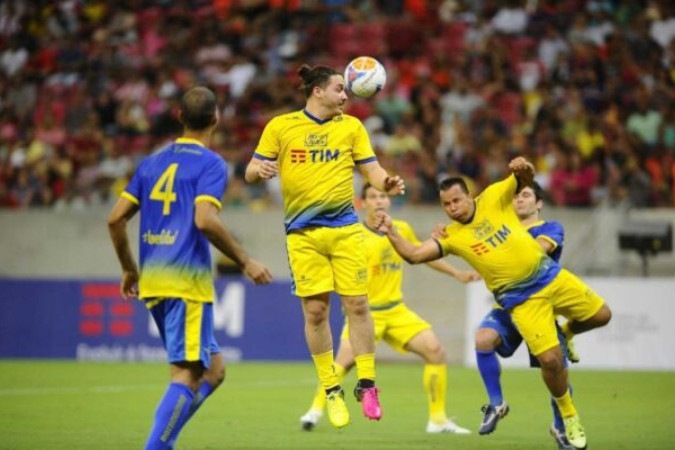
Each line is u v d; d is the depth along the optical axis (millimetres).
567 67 78312
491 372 31250
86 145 79812
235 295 64500
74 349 65250
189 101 24828
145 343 64438
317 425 36281
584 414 39156
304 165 28906
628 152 69688
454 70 80750
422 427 36031
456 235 29047
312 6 89500
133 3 92812
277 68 84438
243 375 55312
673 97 74750
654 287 59000
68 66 88562
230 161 74812
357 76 29016
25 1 93125
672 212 63719
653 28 81000
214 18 90750
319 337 29203
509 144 72062
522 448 30781
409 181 70062
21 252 72375
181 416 24125
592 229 64812
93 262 71375
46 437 32406
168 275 24125
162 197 24391
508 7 85625
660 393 46375
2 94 86375
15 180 78062
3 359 65375
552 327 28547
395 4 88312
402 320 35875
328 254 29125
